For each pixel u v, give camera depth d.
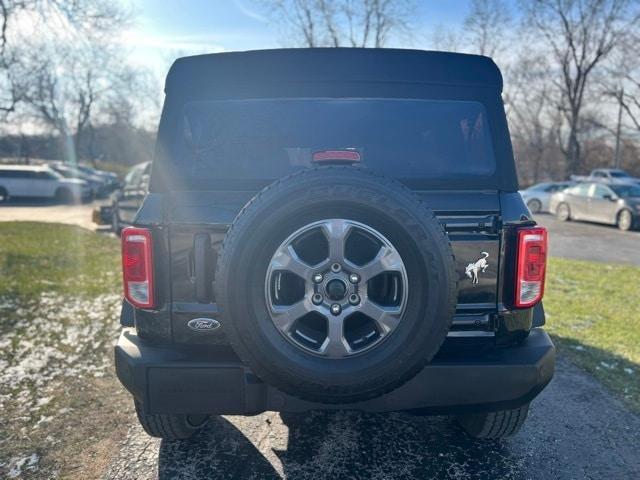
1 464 3.00
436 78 2.82
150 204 2.50
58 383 4.12
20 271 8.37
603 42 34.56
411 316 2.18
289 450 3.18
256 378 2.39
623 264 9.88
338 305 2.18
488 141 2.79
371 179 2.19
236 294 2.16
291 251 2.18
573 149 37.72
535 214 21.52
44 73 19.09
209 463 3.03
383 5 26.03
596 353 4.80
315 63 2.80
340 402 2.26
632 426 3.48
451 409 2.47
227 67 2.80
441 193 2.51
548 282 7.86
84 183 26.81
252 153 2.81
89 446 3.21
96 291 7.25
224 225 2.42
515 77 38.72
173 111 2.79
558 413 3.65
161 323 2.51
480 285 2.49
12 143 51.69
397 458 3.10
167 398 2.43
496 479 2.89
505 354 2.50
